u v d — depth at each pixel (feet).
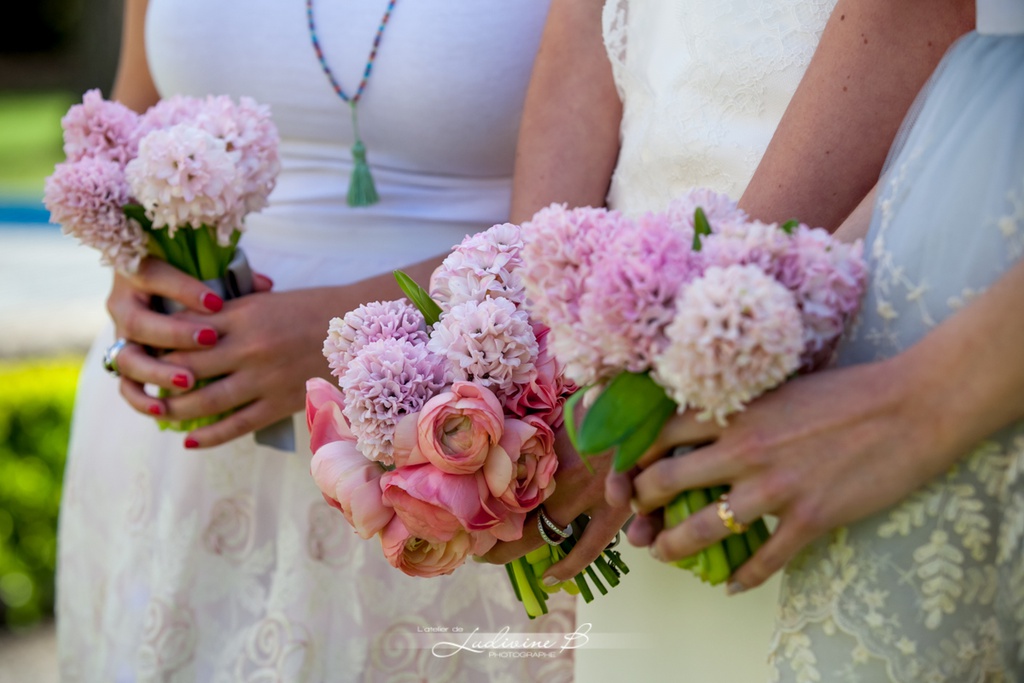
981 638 3.01
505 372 3.62
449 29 5.54
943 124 3.15
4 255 27.86
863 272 3.05
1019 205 2.94
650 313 2.82
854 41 3.72
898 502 2.98
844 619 3.05
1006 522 2.95
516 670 5.44
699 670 4.14
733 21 4.21
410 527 3.50
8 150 53.52
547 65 4.99
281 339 5.25
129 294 5.57
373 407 3.63
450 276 3.78
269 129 5.17
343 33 5.64
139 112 6.93
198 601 5.97
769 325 2.66
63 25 72.38
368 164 5.90
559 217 3.08
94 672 6.76
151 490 6.21
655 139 4.43
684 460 3.04
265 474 5.84
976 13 3.35
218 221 5.16
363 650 5.55
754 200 3.83
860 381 2.87
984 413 2.74
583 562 3.91
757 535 3.20
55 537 13.08
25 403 12.71
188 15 5.82
